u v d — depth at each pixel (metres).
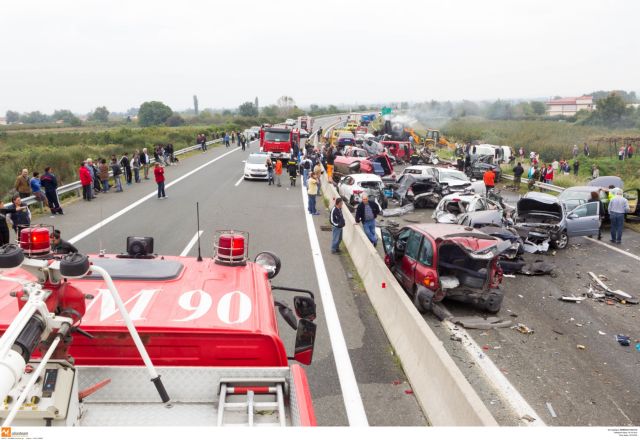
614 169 43.66
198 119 142.88
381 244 16.05
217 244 4.56
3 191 22.56
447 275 11.09
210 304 3.72
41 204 18.58
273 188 26.70
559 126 81.31
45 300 2.53
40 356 2.61
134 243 4.49
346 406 6.70
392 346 8.48
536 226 16.92
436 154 49.88
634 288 13.12
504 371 8.35
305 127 77.69
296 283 11.63
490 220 16.06
